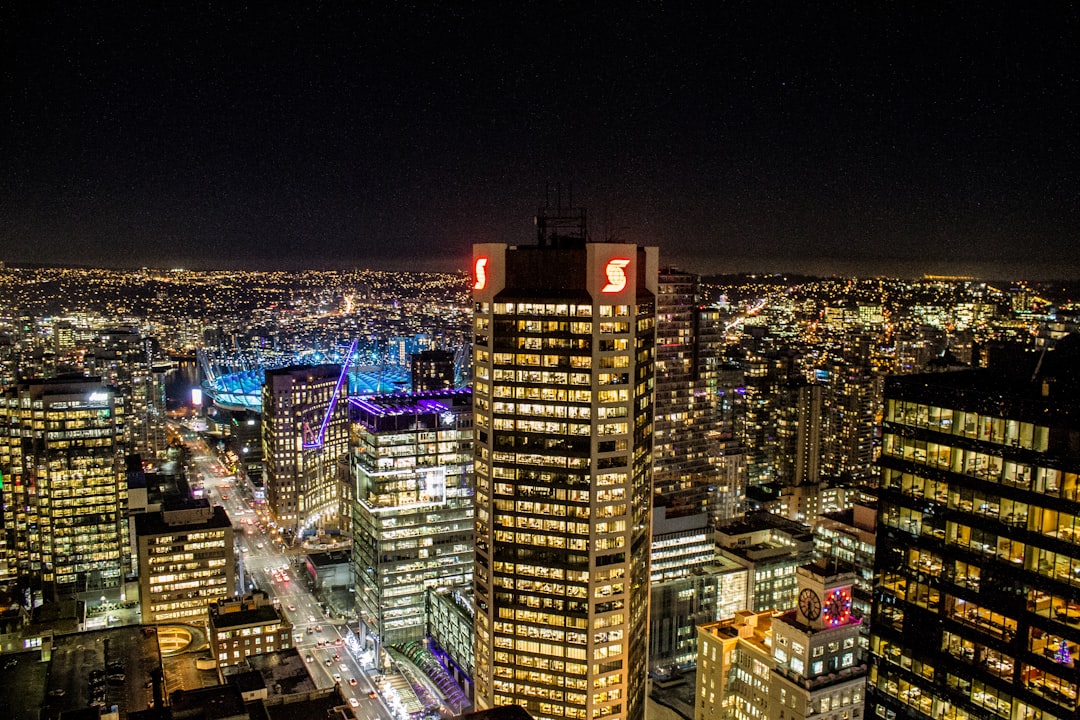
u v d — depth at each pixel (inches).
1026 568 3154.5
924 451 3538.4
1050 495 3058.6
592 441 7662.4
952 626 3447.3
